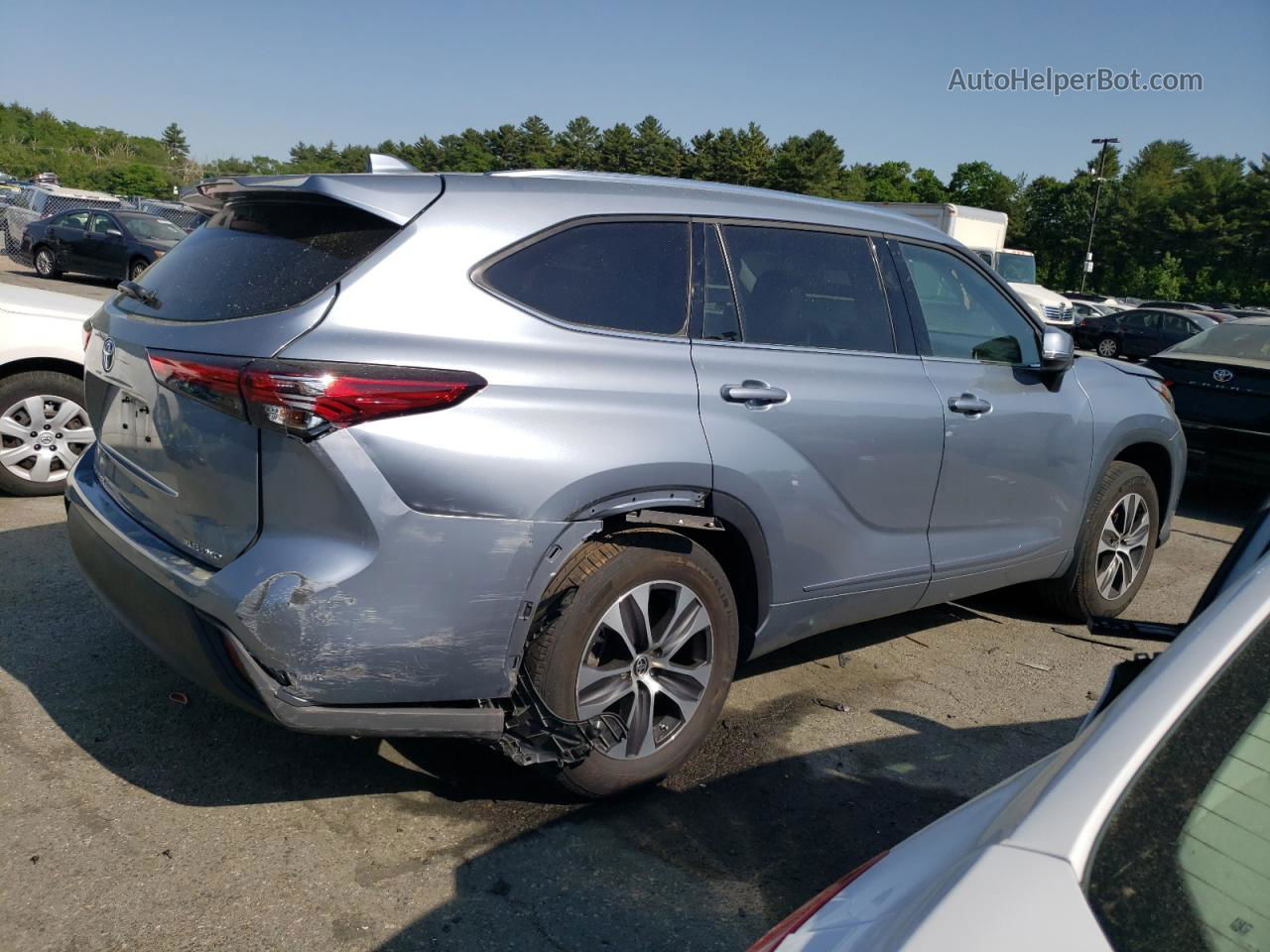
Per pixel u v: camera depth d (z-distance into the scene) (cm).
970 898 108
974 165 10581
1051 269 8606
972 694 405
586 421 273
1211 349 805
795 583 337
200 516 266
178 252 314
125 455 300
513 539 260
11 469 556
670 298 309
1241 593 142
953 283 401
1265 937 105
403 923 246
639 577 288
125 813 283
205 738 327
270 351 246
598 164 9900
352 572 245
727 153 8769
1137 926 104
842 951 116
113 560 287
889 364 362
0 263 2522
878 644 456
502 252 277
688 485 294
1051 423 420
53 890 249
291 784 304
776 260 341
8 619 401
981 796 143
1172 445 495
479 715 269
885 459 352
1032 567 439
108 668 367
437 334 260
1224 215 7962
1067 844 112
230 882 257
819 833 296
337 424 241
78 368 568
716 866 277
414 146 10894
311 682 248
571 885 265
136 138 14988
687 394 298
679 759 309
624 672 292
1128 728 124
